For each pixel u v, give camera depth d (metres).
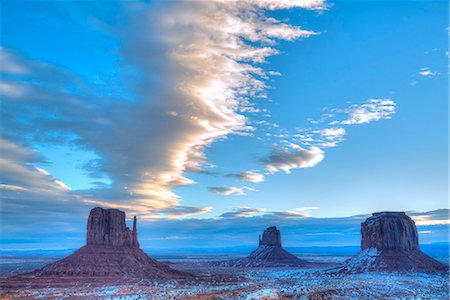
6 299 146.25
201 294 145.12
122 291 164.00
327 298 134.38
